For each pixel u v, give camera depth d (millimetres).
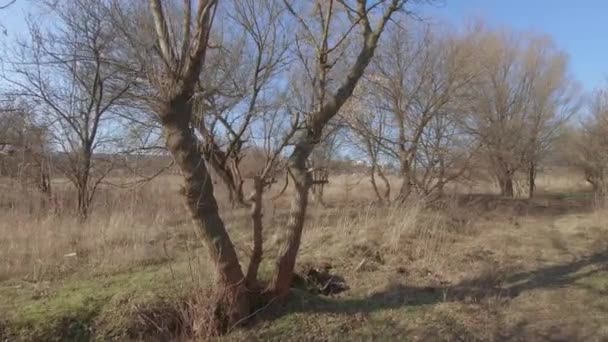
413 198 13352
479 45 17359
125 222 9633
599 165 24062
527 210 15812
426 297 6812
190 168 5484
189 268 6672
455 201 14172
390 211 10883
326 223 10406
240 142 12102
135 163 12883
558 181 29266
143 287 6223
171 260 7867
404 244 8984
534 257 8867
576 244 9906
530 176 23109
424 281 7480
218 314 5789
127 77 12047
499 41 20828
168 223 10906
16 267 7434
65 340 5508
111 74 11922
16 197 11406
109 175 13195
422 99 15477
